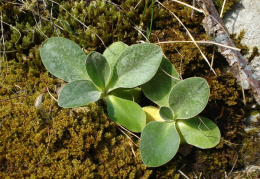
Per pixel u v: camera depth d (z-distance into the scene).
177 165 0.16
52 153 0.14
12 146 0.14
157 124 0.16
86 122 0.15
